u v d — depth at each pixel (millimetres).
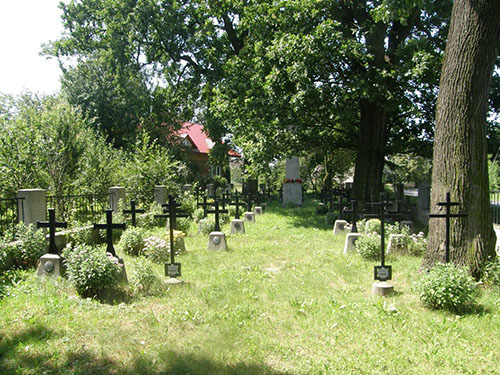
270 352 4555
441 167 7188
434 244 7332
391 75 14641
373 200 13945
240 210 18953
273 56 15586
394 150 19078
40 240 8133
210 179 33375
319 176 39875
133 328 5156
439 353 4492
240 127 18266
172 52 27031
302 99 14758
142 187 17250
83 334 4938
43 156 13430
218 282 7172
